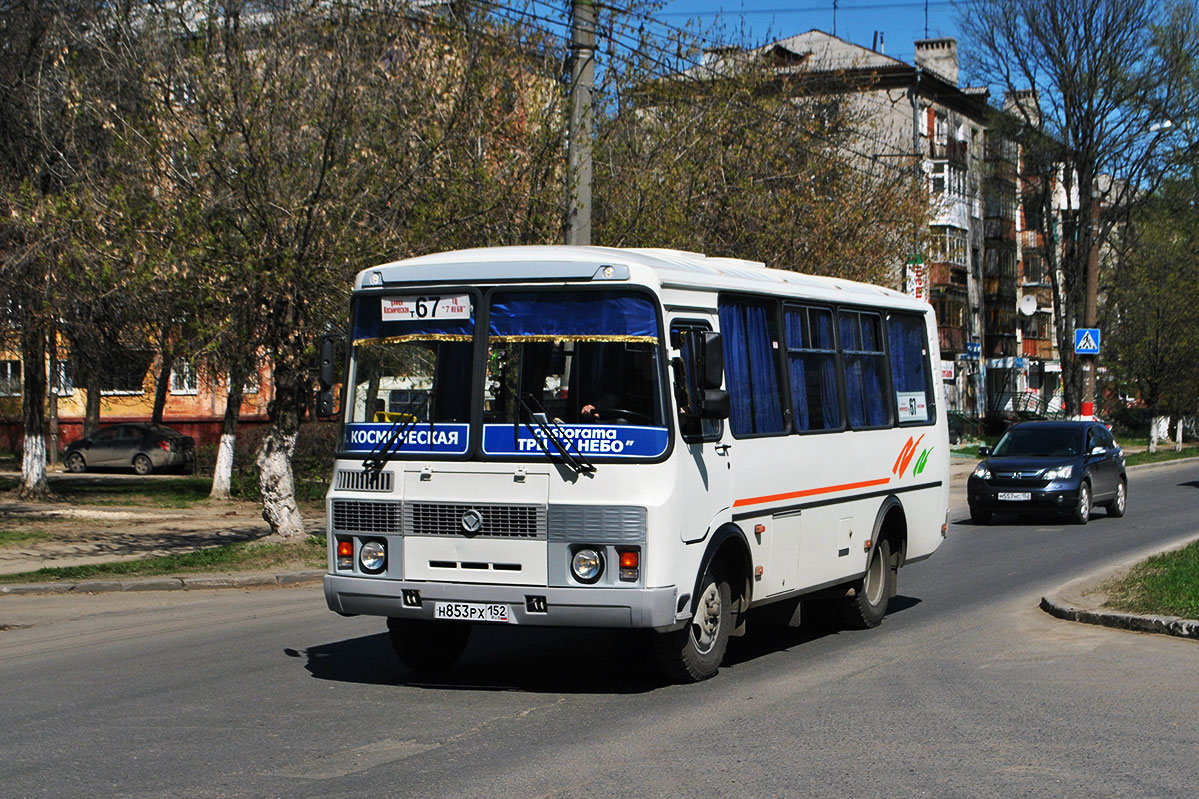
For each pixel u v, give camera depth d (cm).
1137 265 4941
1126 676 927
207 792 638
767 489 999
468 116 1817
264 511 1803
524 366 880
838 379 1155
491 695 886
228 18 1672
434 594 875
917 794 628
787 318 1069
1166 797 622
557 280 884
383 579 893
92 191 1667
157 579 1554
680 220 2197
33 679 971
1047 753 708
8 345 2597
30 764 699
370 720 804
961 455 4812
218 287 1612
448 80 1791
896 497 1259
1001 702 846
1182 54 4753
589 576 844
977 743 733
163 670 1000
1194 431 6556
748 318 1002
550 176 1908
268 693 897
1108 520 2398
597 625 843
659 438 852
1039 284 6762
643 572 838
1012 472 2305
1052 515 2355
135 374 2762
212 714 827
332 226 1639
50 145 2155
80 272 2105
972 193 6016
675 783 649
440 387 899
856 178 3059
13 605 1425
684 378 885
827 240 2733
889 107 5403
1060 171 5153
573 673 972
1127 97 4800
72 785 654
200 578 1566
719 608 947
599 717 810
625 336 867
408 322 917
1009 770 672
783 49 4053
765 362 1022
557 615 848
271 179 1606
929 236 3067
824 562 1100
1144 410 6800
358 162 1681
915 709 827
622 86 2256
